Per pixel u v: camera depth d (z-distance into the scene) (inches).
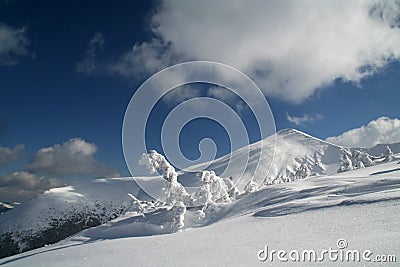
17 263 464.8
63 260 412.2
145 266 293.4
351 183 593.3
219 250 316.2
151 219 693.9
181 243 398.6
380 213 346.6
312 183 756.0
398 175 593.3
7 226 3818.9
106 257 379.9
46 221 3929.6
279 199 647.1
